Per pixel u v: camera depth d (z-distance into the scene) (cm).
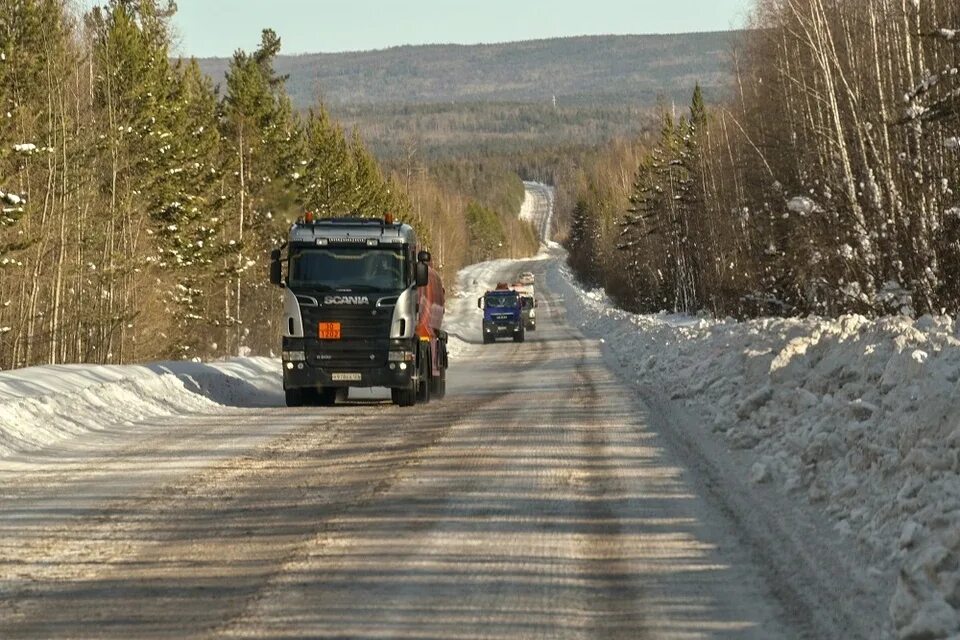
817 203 13212
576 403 7512
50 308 16412
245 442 5603
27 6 14788
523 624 2438
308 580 2844
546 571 2903
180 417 6919
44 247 15200
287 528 3484
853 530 3212
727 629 2392
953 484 2994
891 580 2698
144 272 18275
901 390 4069
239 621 2483
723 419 5544
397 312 7819
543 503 3825
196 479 4441
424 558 3059
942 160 11262
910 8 12031
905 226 11206
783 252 15900
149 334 18775
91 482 4384
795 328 7050
